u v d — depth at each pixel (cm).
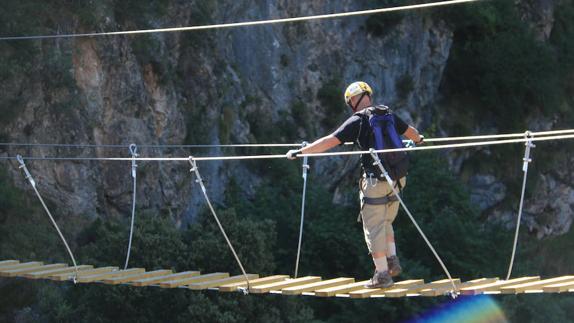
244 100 6656
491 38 8619
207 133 6200
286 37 7025
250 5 6769
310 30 7150
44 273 2305
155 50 5747
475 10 8288
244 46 6756
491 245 6475
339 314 5662
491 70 8494
